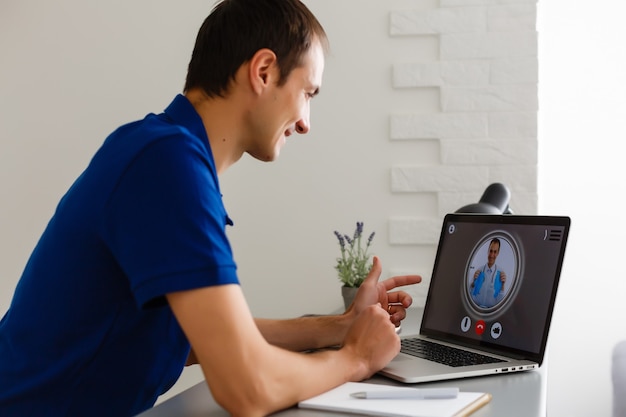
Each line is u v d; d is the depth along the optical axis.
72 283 1.12
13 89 2.73
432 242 2.54
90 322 1.13
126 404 1.19
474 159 2.52
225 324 0.98
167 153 1.04
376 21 2.57
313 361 1.11
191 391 1.21
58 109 2.72
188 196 1.01
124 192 1.03
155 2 2.68
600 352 2.70
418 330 1.79
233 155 1.29
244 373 0.98
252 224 2.64
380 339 1.22
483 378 1.24
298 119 1.28
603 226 2.70
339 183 2.60
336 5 2.58
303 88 1.27
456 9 2.52
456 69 2.52
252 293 2.64
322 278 2.61
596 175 2.70
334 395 1.09
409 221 2.55
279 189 2.62
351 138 2.59
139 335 1.16
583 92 2.69
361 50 2.58
